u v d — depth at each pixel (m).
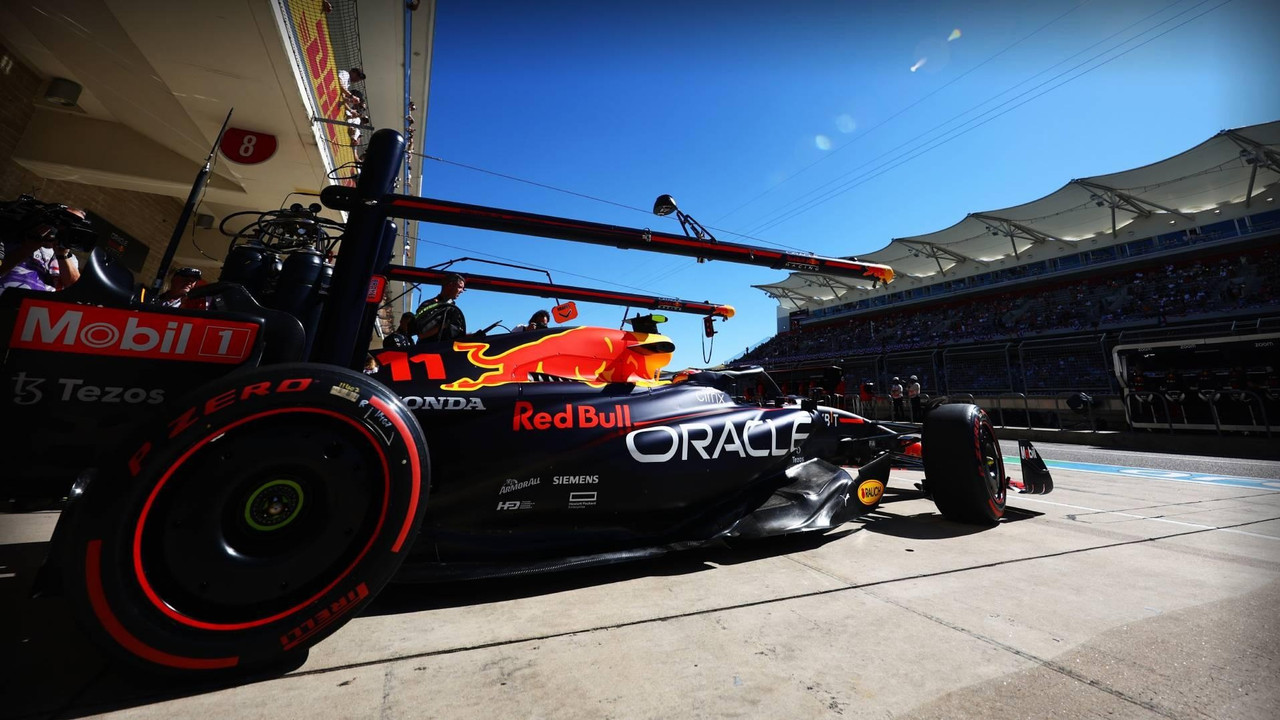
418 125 9.77
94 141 4.73
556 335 2.24
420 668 1.23
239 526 1.16
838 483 2.77
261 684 1.14
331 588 1.21
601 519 2.10
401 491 1.29
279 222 2.27
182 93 4.24
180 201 6.30
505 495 1.87
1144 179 23.50
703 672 1.23
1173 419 10.67
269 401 1.16
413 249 12.98
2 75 4.00
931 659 1.30
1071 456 8.52
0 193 4.33
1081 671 1.25
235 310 1.43
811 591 1.81
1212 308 23.66
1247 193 23.09
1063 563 2.17
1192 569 2.09
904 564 2.15
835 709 1.08
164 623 1.05
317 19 4.47
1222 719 1.04
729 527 2.34
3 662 1.17
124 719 0.98
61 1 3.40
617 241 2.21
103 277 1.25
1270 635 1.46
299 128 4.69
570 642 1.39
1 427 1.12
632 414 2.21
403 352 1.93
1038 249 31.39
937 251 34.06
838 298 43.53
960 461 2.82
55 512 2.77
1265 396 9.48
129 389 1.23
